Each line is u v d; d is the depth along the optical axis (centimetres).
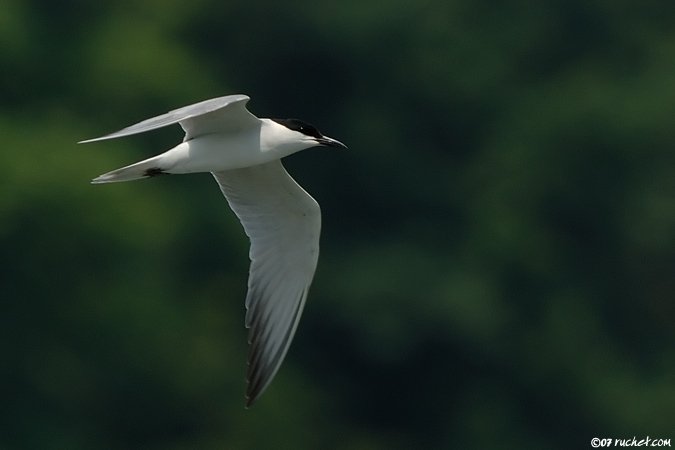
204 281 1883
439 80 2198
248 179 894
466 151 2186
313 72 2248
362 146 2178
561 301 1975
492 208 2055
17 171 1614
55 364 1611
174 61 2011
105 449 1653
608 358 1950
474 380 1927
